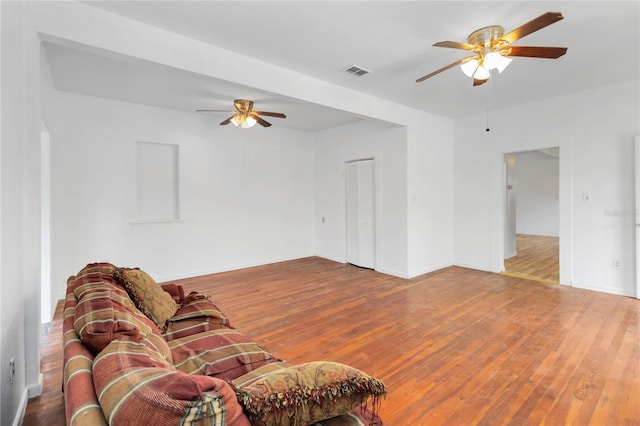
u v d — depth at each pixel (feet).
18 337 5.92
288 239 20.57
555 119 14.57
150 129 15.08
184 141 16.14
